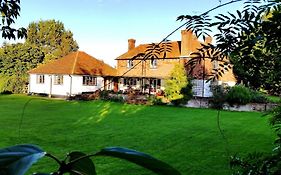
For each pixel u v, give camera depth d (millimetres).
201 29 1852
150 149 11125
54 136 13086
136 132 14344
